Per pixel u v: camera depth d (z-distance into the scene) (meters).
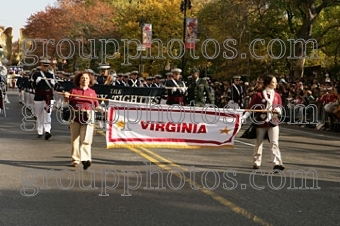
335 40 33.38
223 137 11.72
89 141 9.97
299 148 14.59
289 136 18.47
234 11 31.36
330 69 33.28
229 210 7.13
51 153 11.89
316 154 13.32
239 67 32.81
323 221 6.69
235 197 7.93
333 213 7.10
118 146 11.44
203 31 35.78
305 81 31.03
